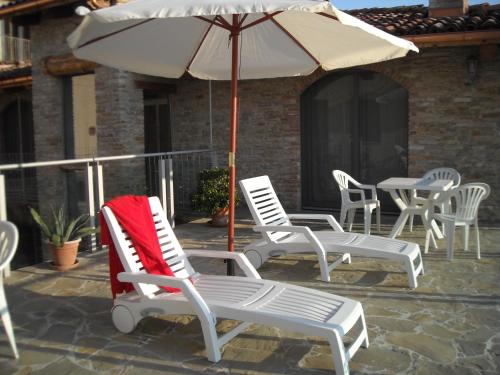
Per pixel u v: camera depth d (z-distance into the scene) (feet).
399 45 15.20
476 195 19.69
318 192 32.50
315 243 17.61
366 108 30.66
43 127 34.81
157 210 15.62
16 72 40.22
